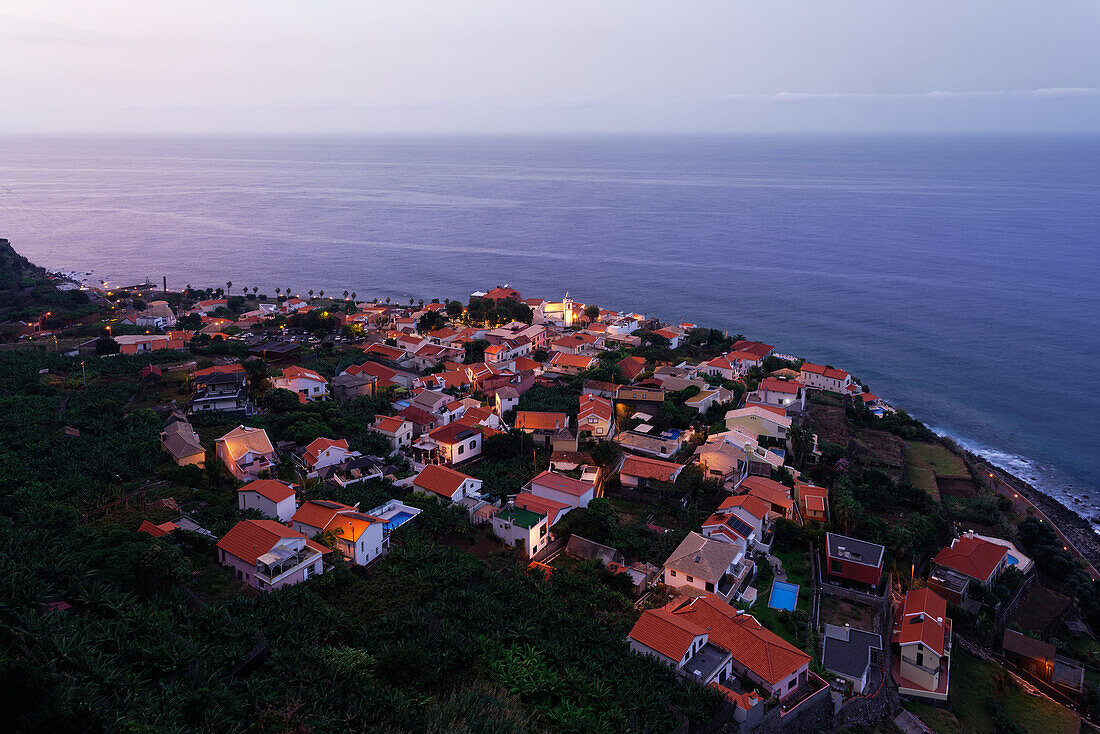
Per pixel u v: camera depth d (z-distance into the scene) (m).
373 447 101.69
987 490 118.00
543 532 81.44
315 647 55.31
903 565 87.00
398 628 60.38
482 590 69.00
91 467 86.94
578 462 97.62
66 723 41.44
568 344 165.38
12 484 80.00
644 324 197.62
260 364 126.25
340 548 73.31
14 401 107.88
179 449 91.19
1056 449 146.75
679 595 72.81
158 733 42.69
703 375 146.88
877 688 66.69
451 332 163.88
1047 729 68.62
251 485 80.50
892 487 105.06
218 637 55.31
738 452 100.38
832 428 126.88
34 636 47.81
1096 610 89.75
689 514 87.69
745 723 56.41
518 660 58.66
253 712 48.31
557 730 52.00
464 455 102.50
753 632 63.78
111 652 51.12
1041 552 97.75
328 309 197.00
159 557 61.91
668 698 55.72
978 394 172.88
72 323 177.00
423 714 50.47
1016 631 82.06
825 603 77.31
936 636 70.69
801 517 94.00
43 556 59.41
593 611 68.12
